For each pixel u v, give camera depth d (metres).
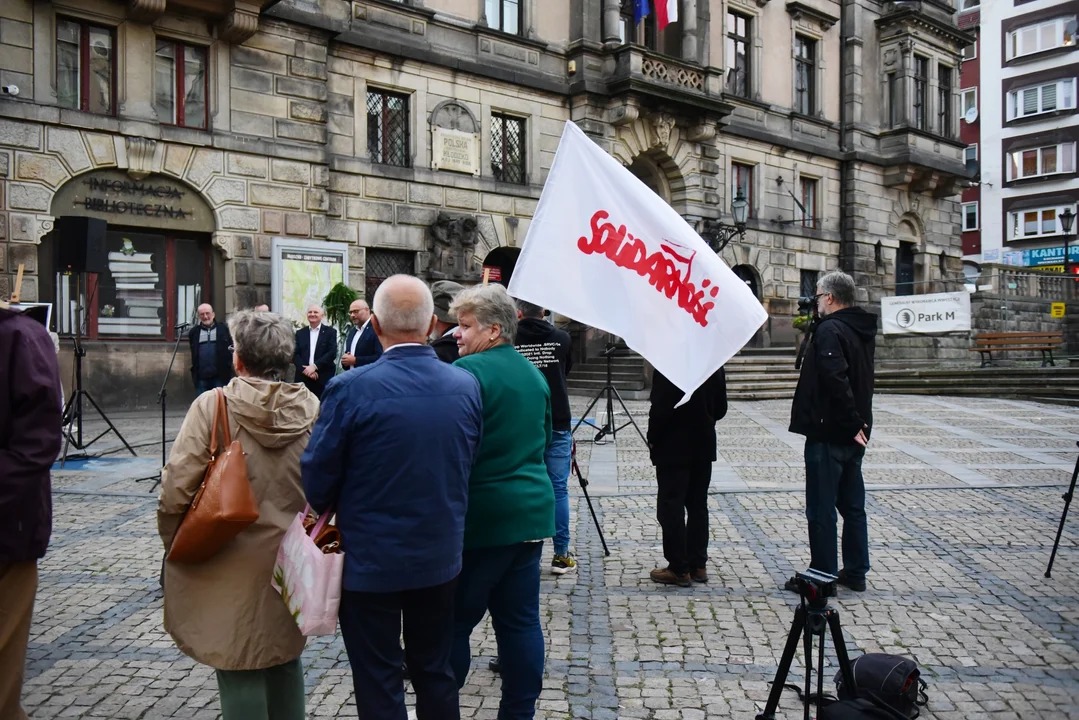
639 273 4.57
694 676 4.18
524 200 20.20
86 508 7.76
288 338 3.11
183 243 15.30
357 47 17.42
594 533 7.00
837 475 5.40
